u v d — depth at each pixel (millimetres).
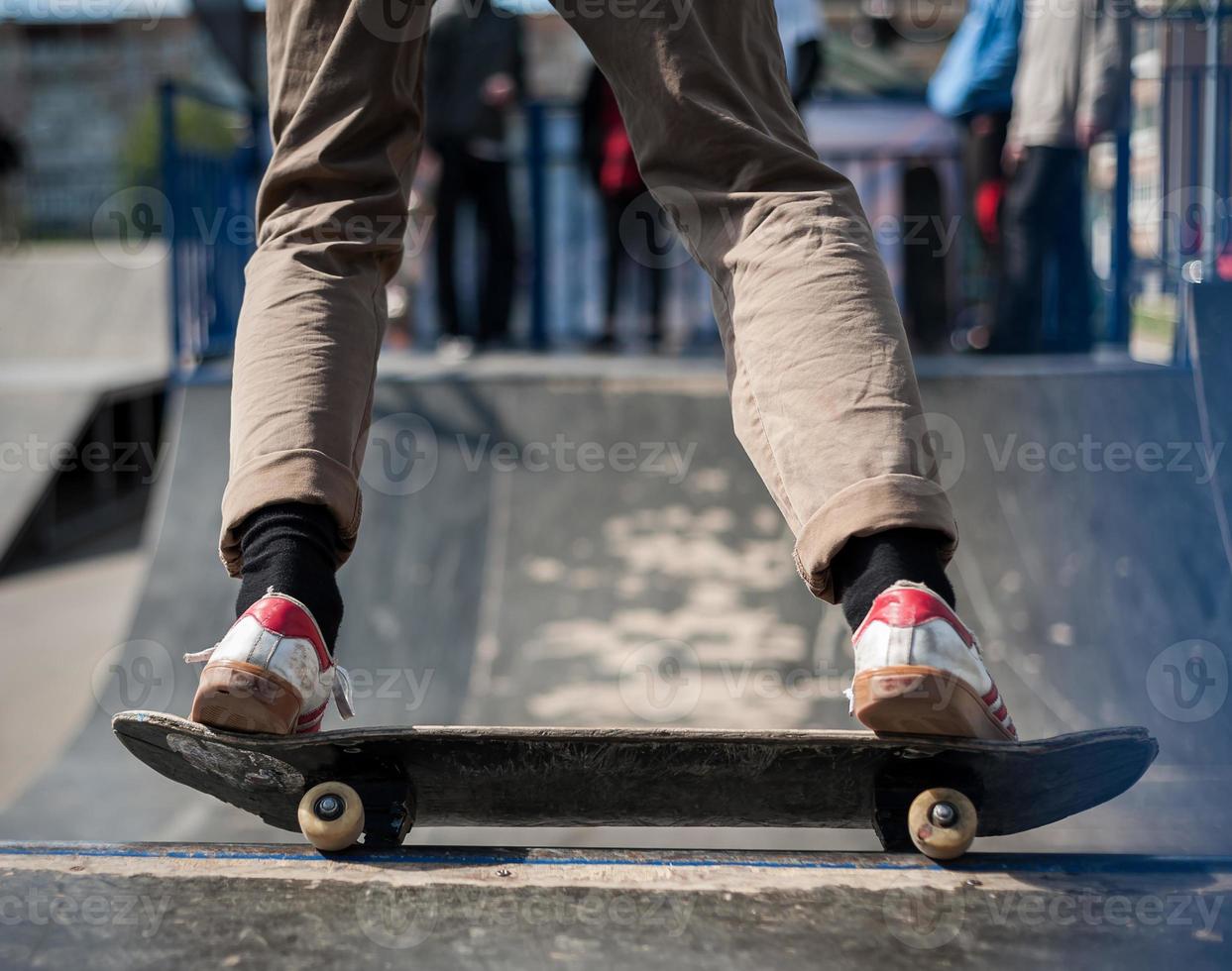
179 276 4922
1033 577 3537
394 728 949
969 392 3891
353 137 1161
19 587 6648
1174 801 2742
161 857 979
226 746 987
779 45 1180
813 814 1056
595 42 1134
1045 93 4383
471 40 5203
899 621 947
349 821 964
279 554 1037
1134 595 3430
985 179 4891
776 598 3637
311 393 1080
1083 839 2582
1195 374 2684
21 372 9102
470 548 3926
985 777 985
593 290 6457
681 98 1097
